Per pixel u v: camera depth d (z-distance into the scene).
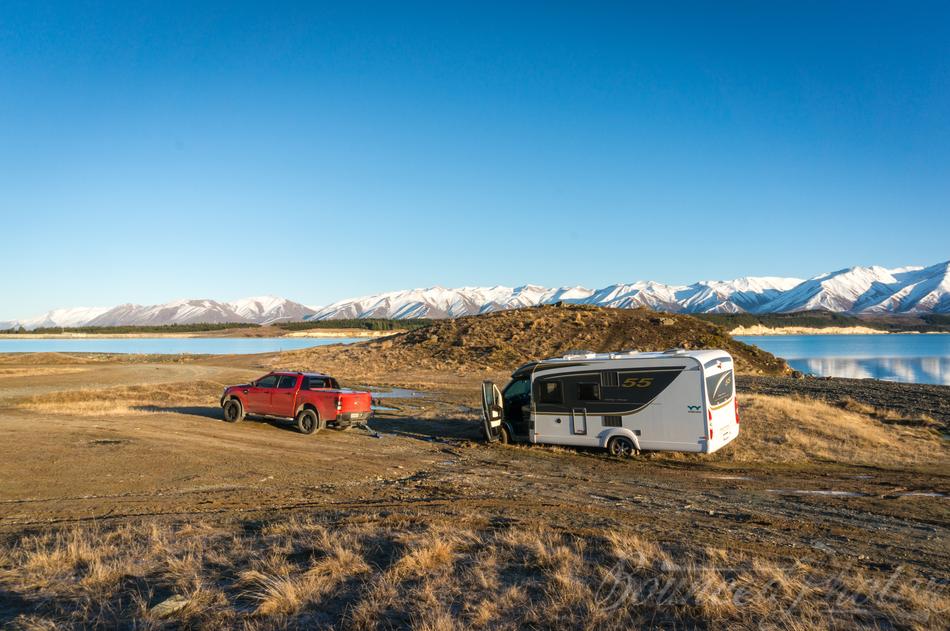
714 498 10.32
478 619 4.74
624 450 14.52
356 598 5.23
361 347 65.94
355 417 17.88
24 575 5.81
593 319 59.78
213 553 6.47
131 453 13.25
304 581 5.48
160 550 6.61
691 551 6.72
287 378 18.48
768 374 48.38
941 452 15.29
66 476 11.01
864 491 11.05
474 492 10.53
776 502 10.06
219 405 25.08
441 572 5.87
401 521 8.14
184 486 10.59
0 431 15.95
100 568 5.75
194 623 4.74
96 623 4.71
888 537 7.97
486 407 16.50
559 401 15.33
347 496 10.09
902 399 27.25
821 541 7.64
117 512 8.79
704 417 13.52
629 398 14.45
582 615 4.82
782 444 15.63
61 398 27.88
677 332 55.84
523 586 5.50
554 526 7.97
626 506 9.53
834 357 100.75
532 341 55.06
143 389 33.19
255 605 5.07
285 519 8.33
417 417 22.20
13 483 10.40
